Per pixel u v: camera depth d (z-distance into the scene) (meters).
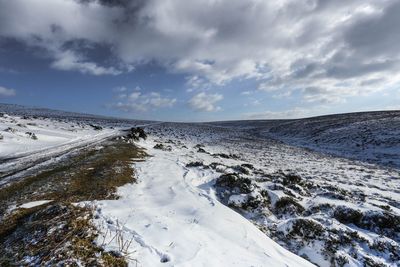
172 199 10.36
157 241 6.25
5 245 5.88
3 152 19.61
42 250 5.23
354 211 10.44
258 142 55.72
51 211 7.13
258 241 7.69
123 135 36.72
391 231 9.74
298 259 7.30
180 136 54.97
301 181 14.96
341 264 7.81
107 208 8.23
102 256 5.14
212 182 13.56
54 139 27.38
